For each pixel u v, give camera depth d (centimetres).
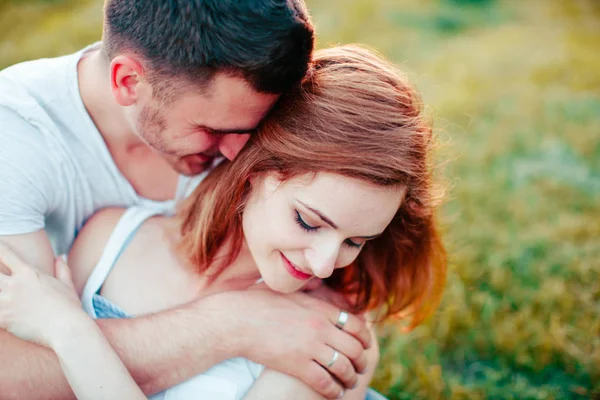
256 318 186
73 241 220
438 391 276
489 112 554
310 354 183
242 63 163
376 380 281
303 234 171
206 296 193
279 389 183
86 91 197
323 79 176
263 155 177
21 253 188
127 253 203
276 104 181
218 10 160
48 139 194
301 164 167
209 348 183
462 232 374
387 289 226
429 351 297
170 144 189
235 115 176
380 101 172
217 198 189
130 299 197
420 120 179
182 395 185
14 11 731
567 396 284
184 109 177
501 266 349
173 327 184
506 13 880
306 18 170
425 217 204
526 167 465
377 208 167
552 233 378
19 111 189
